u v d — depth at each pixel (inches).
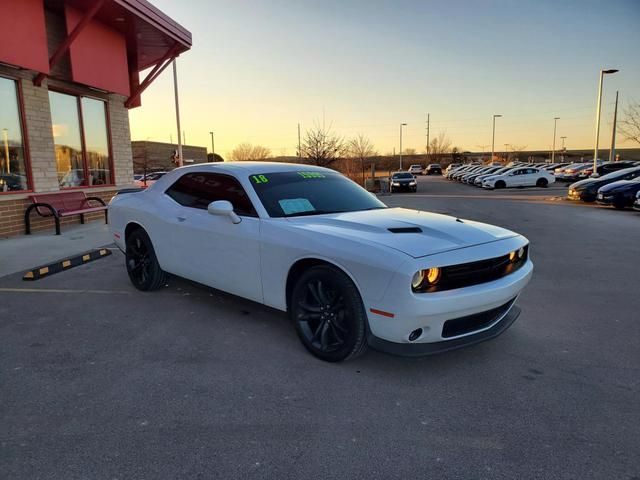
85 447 97.1
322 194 171.5
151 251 201.2
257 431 103.1
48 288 219.0
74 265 266.2
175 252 185.9
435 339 122.0
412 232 134.3
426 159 3597.4
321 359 138.3
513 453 95.5
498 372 132.3
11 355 143.3
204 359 140.3
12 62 331.9
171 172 203.2
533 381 127.0
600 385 124.9
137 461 92.7
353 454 95.1
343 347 130.4
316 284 136.6
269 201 158.1
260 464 91.8
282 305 146.7
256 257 150.7
